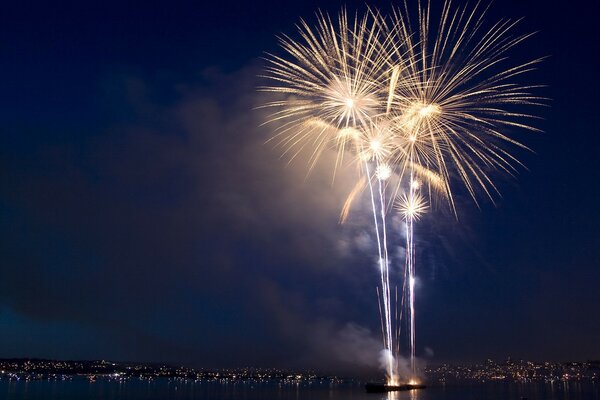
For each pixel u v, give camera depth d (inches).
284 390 6899.6
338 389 6899.6
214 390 7111.2
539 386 6141.7
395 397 3961.6
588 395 4392.2
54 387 7637.8
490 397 3998.5
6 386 7741.1
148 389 7273.6
